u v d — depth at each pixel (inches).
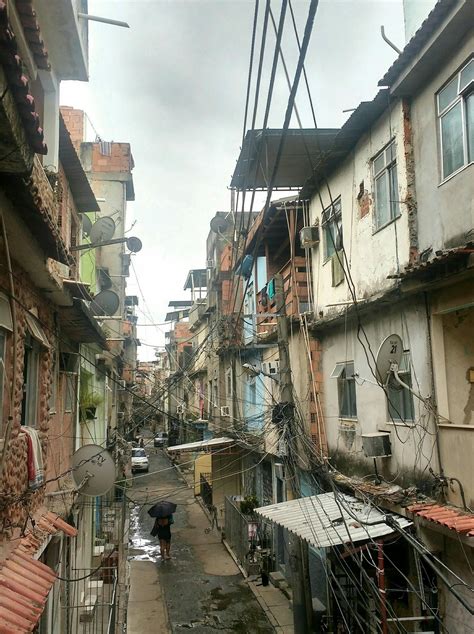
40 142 161.6
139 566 616.7
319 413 467.2
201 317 1209.4
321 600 442.0
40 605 184.5
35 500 279.6
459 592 263.9
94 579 526.9
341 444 431.5
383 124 362.9
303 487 497.4
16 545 225.5
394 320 348.2
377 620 285.7
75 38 317.4
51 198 290.5
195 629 438.9
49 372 322.7
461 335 303.3
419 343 315.0
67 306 353.7
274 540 572.4
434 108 309.0
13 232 213.6
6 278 221.3
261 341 659.4
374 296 346.9
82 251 575.5
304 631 356.2
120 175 847.7
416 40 292.0
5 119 138.0
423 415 308.3
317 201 493.7
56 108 339.9
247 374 736.3
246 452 808.9
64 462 408.8
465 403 298.7
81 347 536.7
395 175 349.4
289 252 624.7
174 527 820.6
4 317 218.5
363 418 392.2
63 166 434.9
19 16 224.4
